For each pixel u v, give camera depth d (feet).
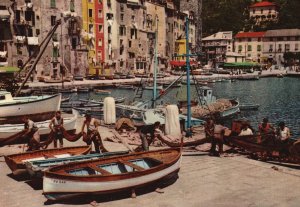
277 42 462.60
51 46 243.60
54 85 202.18
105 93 197.57
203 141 49.98
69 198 32.30
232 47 485.15
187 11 429.38
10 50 224.94
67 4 253.65
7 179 38.68
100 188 31.96
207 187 36.88
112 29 296.30
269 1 596.70
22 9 229.25
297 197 34.42
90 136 46.62
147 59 335.26
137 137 62.13
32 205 31.63
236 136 50.83
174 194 34.86
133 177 33.42
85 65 264.52
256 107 154.30
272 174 41.42
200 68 376.27
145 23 333.21
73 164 34.17
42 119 69.21
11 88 98.32
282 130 47.26
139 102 114.52
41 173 35.04
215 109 123.85
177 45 376.07
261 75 357.61
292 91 236.02
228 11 577.02
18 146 55.06
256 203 32.91
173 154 41.06
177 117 66.08
